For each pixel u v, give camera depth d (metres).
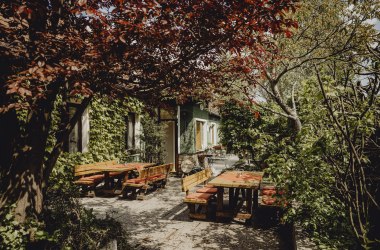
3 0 3.10
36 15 3.29
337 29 6.79
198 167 12.72
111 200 8.63
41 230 3.95
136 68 3.91
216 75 4.68
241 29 3.30
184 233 5.85
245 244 5.28
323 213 3.97
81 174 8.54
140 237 5.60
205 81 4.78
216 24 3.22
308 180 3.71
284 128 9.02
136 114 12.79
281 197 4.25
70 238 3.86
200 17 3.18
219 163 18.50
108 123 10.88
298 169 3.75
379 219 3.48
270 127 9.52
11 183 4.00
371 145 3.65
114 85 3.86
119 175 9.69
